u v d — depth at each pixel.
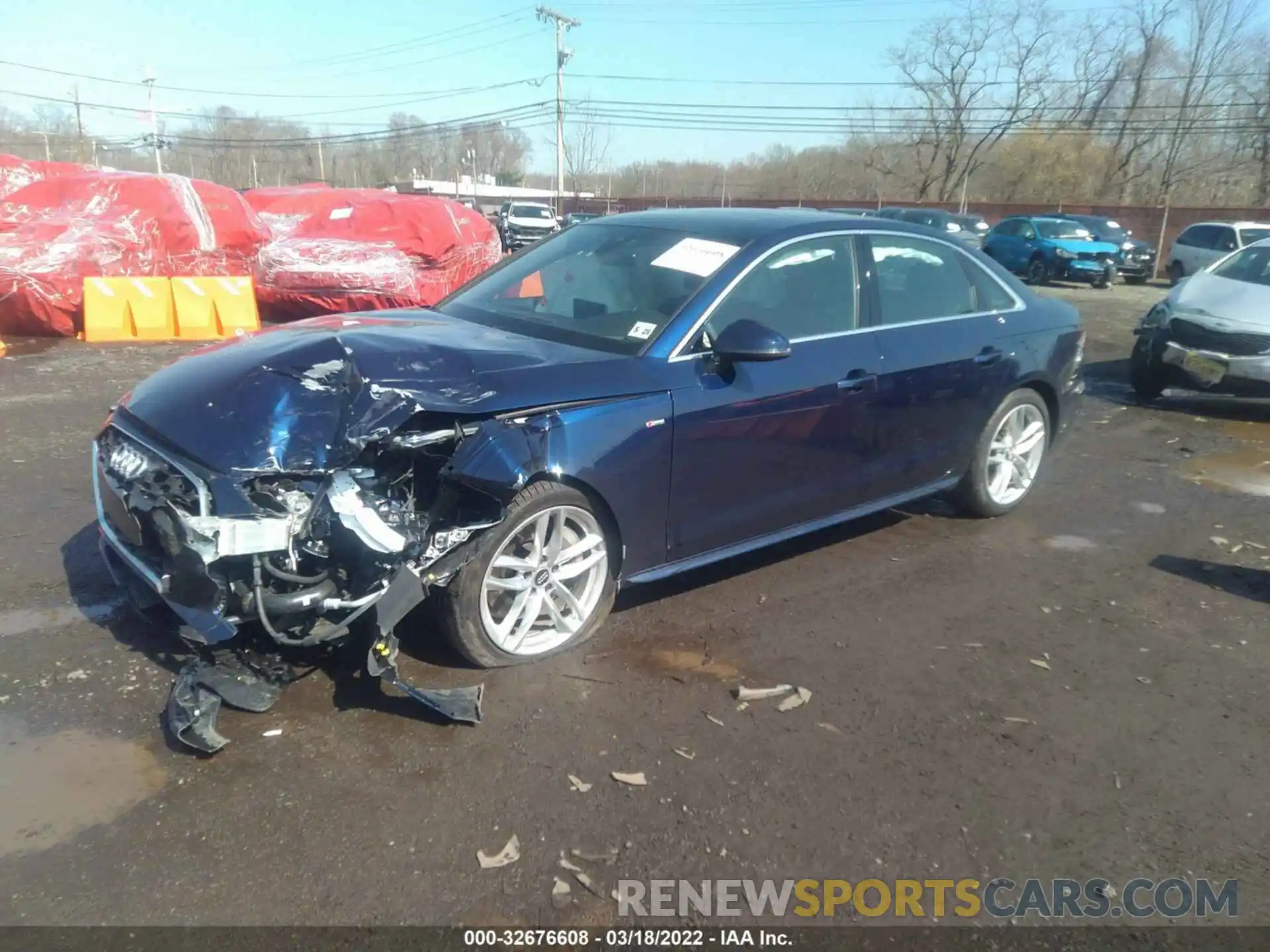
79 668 3.52
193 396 3.31
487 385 3.41
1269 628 4.31
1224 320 8.38
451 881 2.57
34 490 5.40
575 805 2.89
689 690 3.56
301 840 2.69
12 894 2.46
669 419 3.73
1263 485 6.56
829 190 55.69
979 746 3.30
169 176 12.79
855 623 4.18
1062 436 5.80
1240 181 43.47
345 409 3.23
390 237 14.86
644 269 4.25
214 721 3.12
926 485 5.05
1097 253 23.58
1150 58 44.22
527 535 3.55
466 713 3.21
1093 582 4.76
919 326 4.76
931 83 48.91
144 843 2.66
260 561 3.06
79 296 11.43
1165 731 3.45
